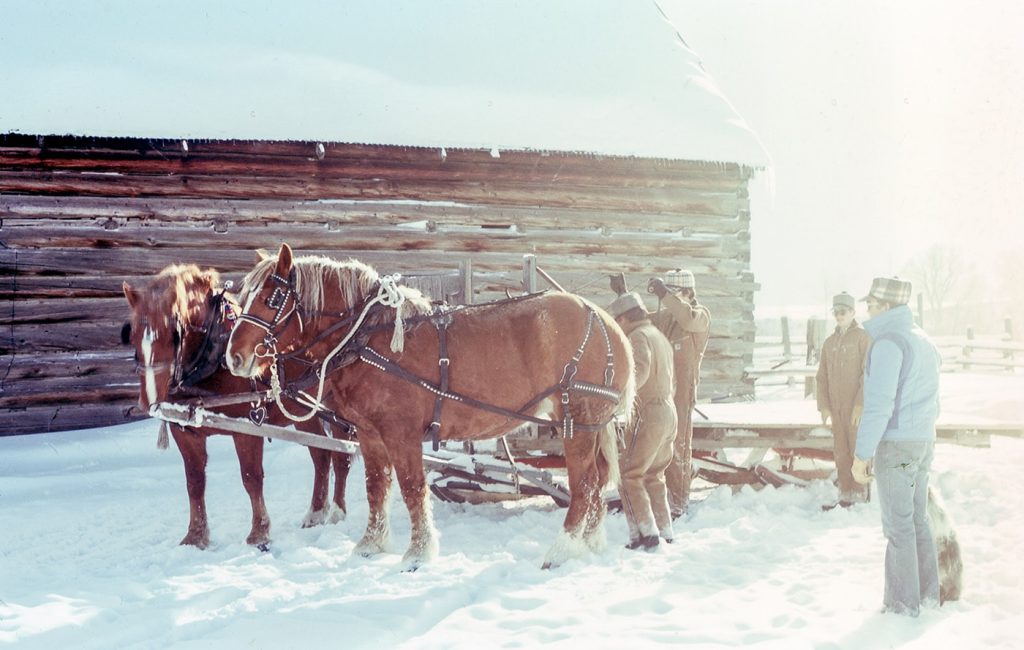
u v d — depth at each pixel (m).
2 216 11.92
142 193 12.37
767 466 9.21
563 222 14.23
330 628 4.91
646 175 14.59
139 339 6.58
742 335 15.24
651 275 14.70
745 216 15.18
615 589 5.63
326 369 6.12
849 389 7.94
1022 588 5.34
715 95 15.45
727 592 5.44
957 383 19.77
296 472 11.02
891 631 4.57
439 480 8.62
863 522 7.51
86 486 10.01
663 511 7.05
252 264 12.77
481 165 13.73
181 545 7.30
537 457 8.36
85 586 6.11
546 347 6.34
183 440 7.29
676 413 7.26
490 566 6.15
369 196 13.27
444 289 10.70
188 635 5.02
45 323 12.05
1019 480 9.11
